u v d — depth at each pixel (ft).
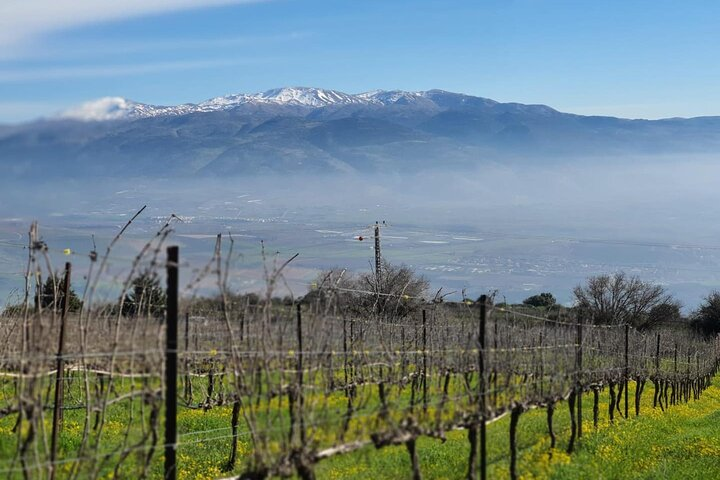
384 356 73.51
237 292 37.91
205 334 64.23
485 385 50.49
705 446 73.92
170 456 34.19
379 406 45.75
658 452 70.79
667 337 178.29
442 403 47.09
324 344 47.34
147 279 41.57
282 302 48.57
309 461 37.40
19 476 39.22
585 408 103.60
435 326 87.25
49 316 42.52
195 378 92.27
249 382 41.29
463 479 53.72
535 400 60.44
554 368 69.00
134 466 50.52
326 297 48.34
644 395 133.69
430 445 66.13
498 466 58.29
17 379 50.52
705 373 171.01
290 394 41.88
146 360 36.27
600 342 99.96
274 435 38.29
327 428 39.93
